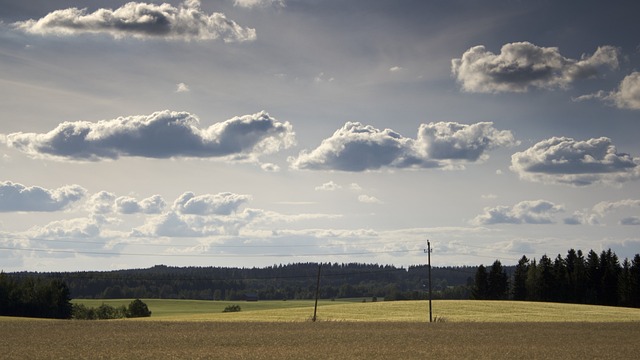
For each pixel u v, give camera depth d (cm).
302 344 5856
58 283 15112
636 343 6122
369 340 6231
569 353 5297
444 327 7888
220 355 5003
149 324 8300
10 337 6419
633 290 15425
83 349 5391
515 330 7500
